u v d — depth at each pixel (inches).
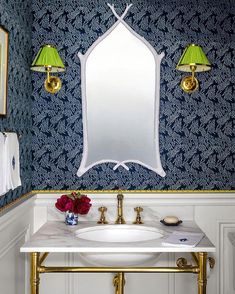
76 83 118.5
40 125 118.9
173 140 119.0
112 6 118.2
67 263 118.2
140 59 118.0
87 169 118.6
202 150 119.0
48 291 118.0
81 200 110.8
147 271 90.7
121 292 106.8
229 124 118.5
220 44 118.5
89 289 118.1
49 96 118.6
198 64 109.0
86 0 118.3
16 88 102.8
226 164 118.5
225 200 118.4
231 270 118.1
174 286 118.8
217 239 119.0
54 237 97.8
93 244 91.7
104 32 118.3
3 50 88.7
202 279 90.5
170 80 118.3
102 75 118.2
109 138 118.4
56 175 119.1
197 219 118.3
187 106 118.6
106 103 118.3
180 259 111.0
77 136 118.9
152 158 118.6
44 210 118.0
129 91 118.3
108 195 117.6
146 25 118.3
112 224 110.8
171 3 118.4
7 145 87.7
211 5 118.4
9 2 95.9
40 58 109.4
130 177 119.0
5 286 93.3
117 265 92.7
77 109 118.7
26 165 113.9
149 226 109.7
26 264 113.7
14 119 101.2
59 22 118.6
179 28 118.5
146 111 118.3
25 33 111.6
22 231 106.5
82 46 118.3
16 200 103.0
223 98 118.5
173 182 118.8
